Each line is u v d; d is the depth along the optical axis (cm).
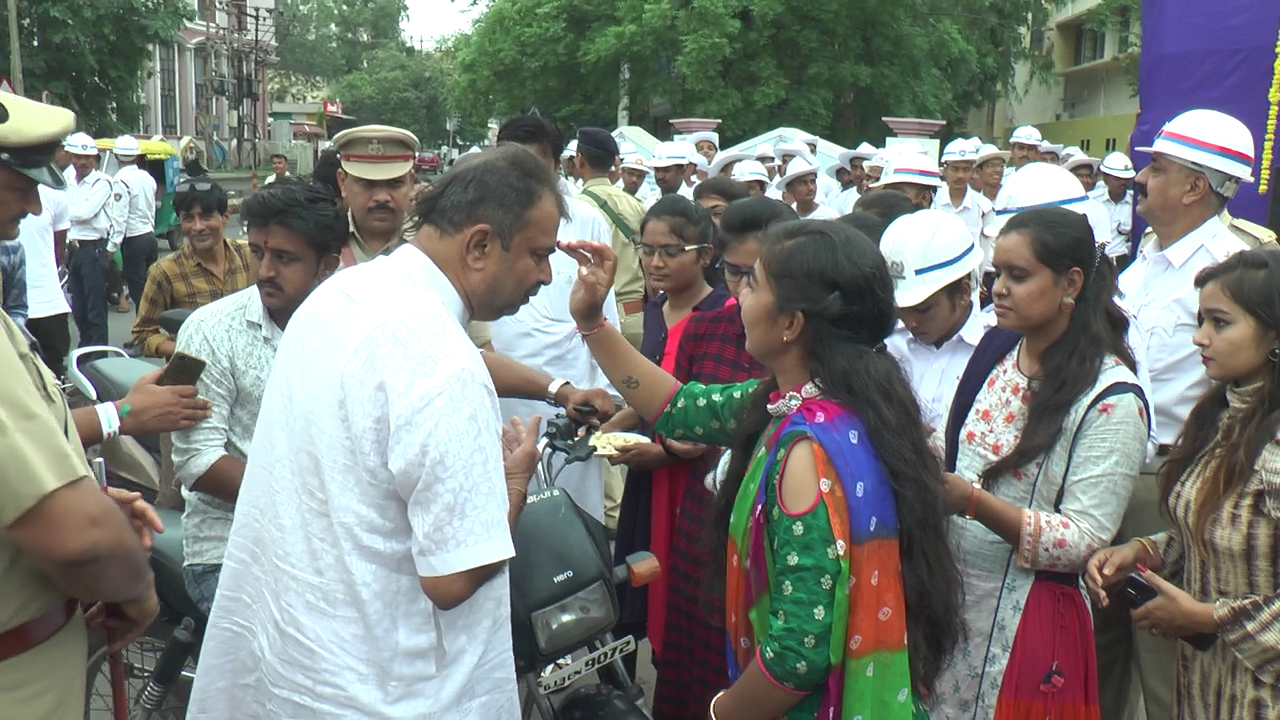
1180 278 378
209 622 223
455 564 199
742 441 238
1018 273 269
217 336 292
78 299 1104
